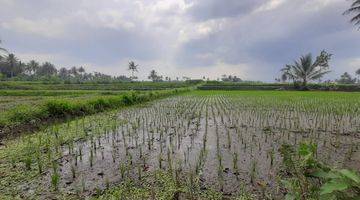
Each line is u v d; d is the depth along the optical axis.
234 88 61.56
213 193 4.84
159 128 11.17
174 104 23.06
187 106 20.92
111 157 7.09
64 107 14.64
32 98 29.62
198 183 5.27
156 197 4.75
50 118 13.48
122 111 17.92
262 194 4.75
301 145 3.34
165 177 5.57
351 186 2.61
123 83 76.00
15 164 6.60
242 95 35.78
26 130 11.15
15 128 10.91
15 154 7.50
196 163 6.46
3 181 5.54
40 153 7.55
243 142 8.56
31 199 4.74
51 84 66.25
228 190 4.96
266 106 19.86
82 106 16.23
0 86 53.41
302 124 11.93
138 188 5.11
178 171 5.92
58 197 4.80
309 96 32.16
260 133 9.96
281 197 4.60
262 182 5.21
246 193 4.81
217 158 6.85
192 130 10.72
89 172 5.98
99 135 9.66
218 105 21.25
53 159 6.96
